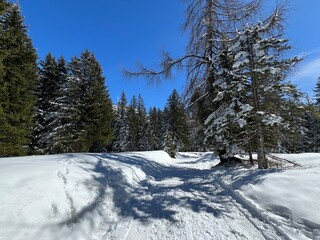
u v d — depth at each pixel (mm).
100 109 24891
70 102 23547
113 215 5215
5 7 12164
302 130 10148
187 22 13234
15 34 17719
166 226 4566
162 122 49406
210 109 13453
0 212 3508
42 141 22297
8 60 16812
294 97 9016
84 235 4070
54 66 25984
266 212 4699
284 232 3859
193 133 14477
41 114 23828
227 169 10648
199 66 13789
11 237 3209
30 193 4184
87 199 5094
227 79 11297
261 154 8445
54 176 5207
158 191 7402
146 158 15281
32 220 3652
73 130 22328
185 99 14227
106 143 26688
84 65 25047
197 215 5078
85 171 6508
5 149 15445
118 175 7676
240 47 8812
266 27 8477
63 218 4109
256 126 8656
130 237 4172
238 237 3959
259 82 8805
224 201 6039
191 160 25141
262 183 6039
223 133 11305
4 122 15086
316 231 3670
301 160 11836
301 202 4535
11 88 16516
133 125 51844
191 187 7879
